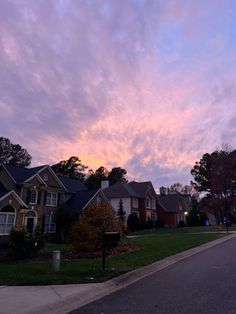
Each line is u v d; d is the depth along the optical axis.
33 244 17.20
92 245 17.78
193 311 6.40
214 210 64.44
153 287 8.78
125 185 54.53
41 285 9.07
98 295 8.16
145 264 12.43
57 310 6.96
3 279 10.09
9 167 34.78
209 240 23.61
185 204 67.56
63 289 8.50
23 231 17.45
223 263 12.67
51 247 24.06
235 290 7.97
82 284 9.07
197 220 57.28
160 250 17.14
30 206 33.66
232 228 42.75
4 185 33.88
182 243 21.06
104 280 9.48
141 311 6.57
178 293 7.94
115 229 18.75
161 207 61.81
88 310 6.87
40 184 35.28
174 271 11.27
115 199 52.47
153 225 52.91
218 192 59.69
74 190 42.91
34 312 6.71
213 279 9.50
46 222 35.47
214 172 61.09
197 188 69.81
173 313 6.33
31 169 36.62
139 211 54.56
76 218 35.34
